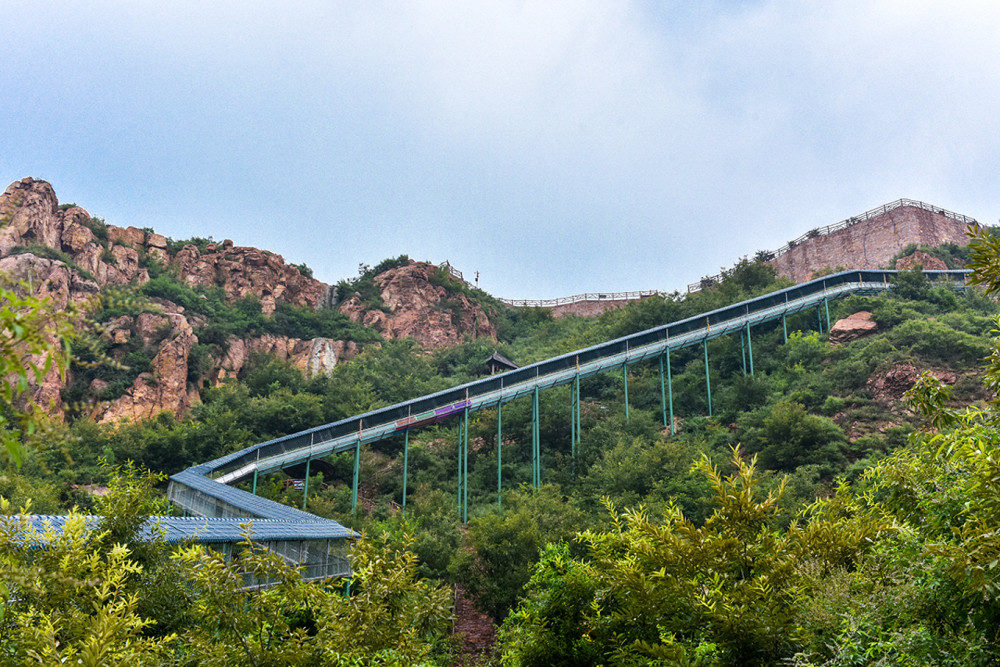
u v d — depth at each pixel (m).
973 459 6.92
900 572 7.13
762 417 50.75
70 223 74.81
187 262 91.12
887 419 46.75
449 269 120.81
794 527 8.76
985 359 7.86
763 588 7.54
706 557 8.09
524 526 31.23
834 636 7.11
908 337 54.09
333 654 9.38
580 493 45.31
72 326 3.87
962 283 72.56
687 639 8.52
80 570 9.84
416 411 50.22
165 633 11.44
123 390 59.31
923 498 8.16
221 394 65.56
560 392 66.06
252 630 9.70
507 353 91.25
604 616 9.71
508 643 14.44
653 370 70.56
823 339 64.12
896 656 6.08
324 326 92.94
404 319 102.19
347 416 64.12
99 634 7.77
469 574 31.33
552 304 125.19
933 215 98.06
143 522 12.91
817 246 107.38
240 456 44.44
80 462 45.81
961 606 6.31
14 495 29.67
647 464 43.09
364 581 10.49
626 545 9.77
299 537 23.45
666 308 78.81
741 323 62.91
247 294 90.75
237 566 10.16
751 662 7.23
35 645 7.90
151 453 52.03
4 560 9.10
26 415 3.80
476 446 60.66
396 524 36.75
